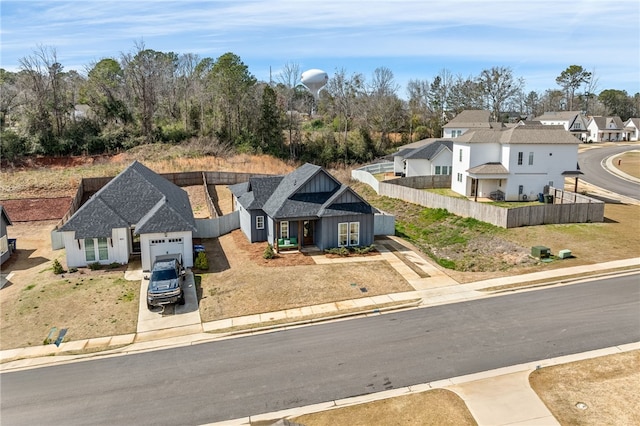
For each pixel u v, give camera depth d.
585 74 133.50
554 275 23.70
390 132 88.94
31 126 59.31
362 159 77.69
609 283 22.38
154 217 26.75
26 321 20.69
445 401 13.51
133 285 24.25
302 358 16.58
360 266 26.47
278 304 21.61
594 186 49.78
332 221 29.72
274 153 71.25
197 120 73.56
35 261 29.61
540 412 12.86
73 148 60.38
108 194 30.22
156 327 19.83
